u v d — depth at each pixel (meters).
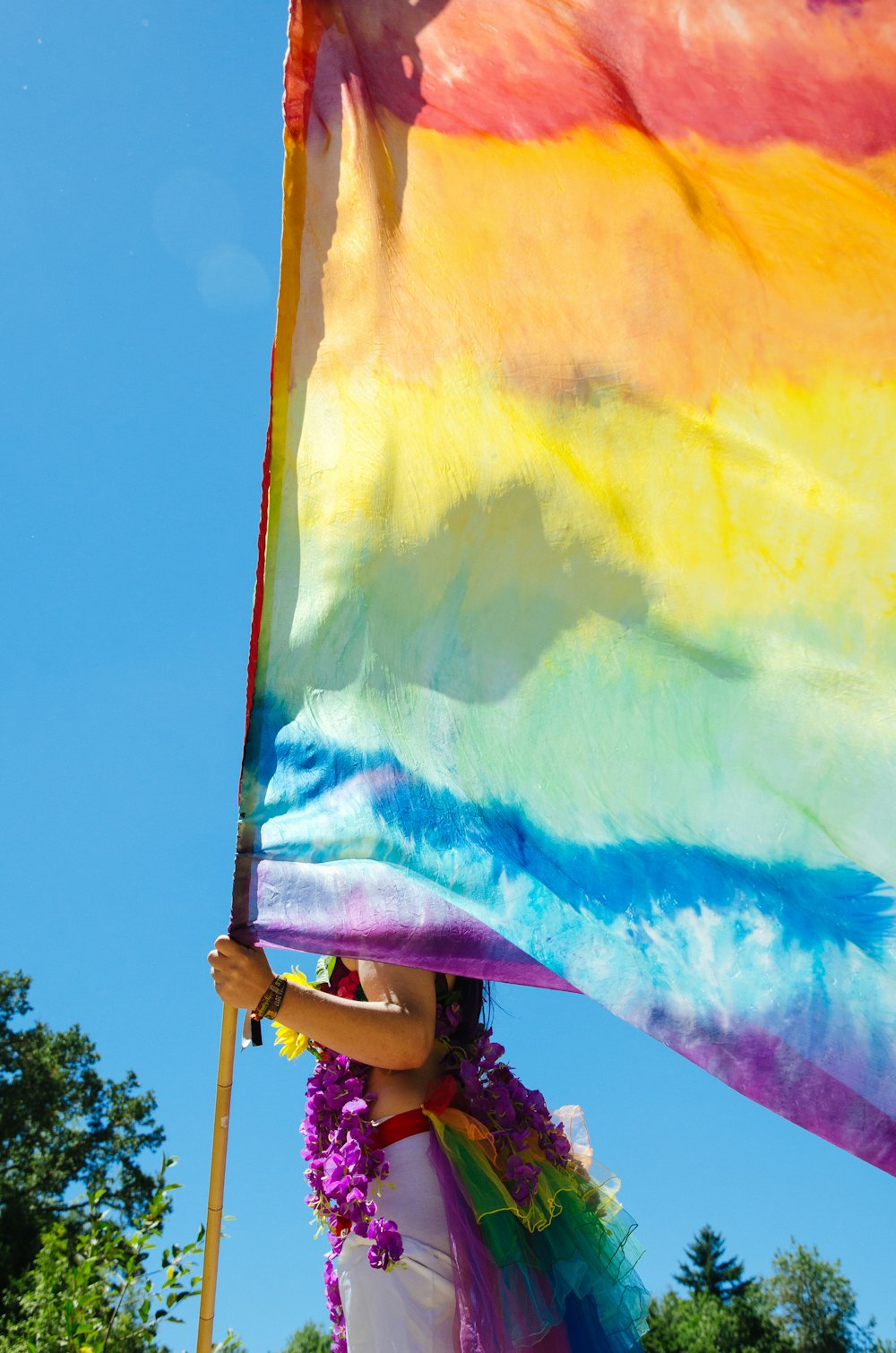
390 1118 2.66
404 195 2.62
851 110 2.08
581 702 2.21
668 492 2.20
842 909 1.87
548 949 2.03
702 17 2.21
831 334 2.10
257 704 2.58
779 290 2.14
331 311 2.69
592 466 2.28
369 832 2.38
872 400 2.06
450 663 2.38
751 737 2.02
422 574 2.47
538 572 2.32
